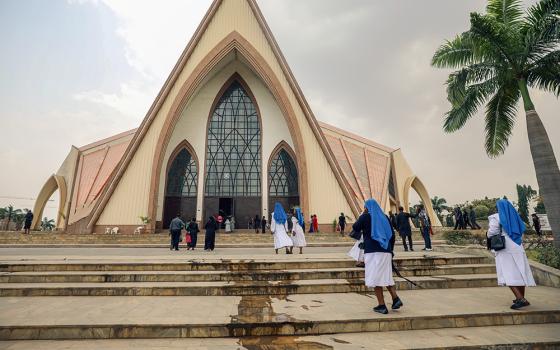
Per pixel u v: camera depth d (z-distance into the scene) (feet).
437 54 44.73
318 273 20.11
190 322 12.14
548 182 36.01
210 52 78.28
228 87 88.17
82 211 75.61
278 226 31.24
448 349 10.61
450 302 15.35
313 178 75.61
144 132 73.77
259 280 19.63
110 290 17.28
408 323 12.63
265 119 85.97
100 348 10.82
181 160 82.58
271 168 83.92
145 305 15.06
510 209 15.58
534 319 13.43
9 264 21.04
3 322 12.24
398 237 64.80
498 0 42.16
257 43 81.35
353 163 93.30
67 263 21.34
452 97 44.11
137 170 72.23
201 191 79.82
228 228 73.26
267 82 79.10
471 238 42.65
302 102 78.43
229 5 83.76
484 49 39.37
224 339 11.66
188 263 21.50
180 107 75.31
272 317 12.84
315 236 62.59
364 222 14.52
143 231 67.72
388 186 94.43
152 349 10.67
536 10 37.86
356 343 11.07
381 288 13.62
